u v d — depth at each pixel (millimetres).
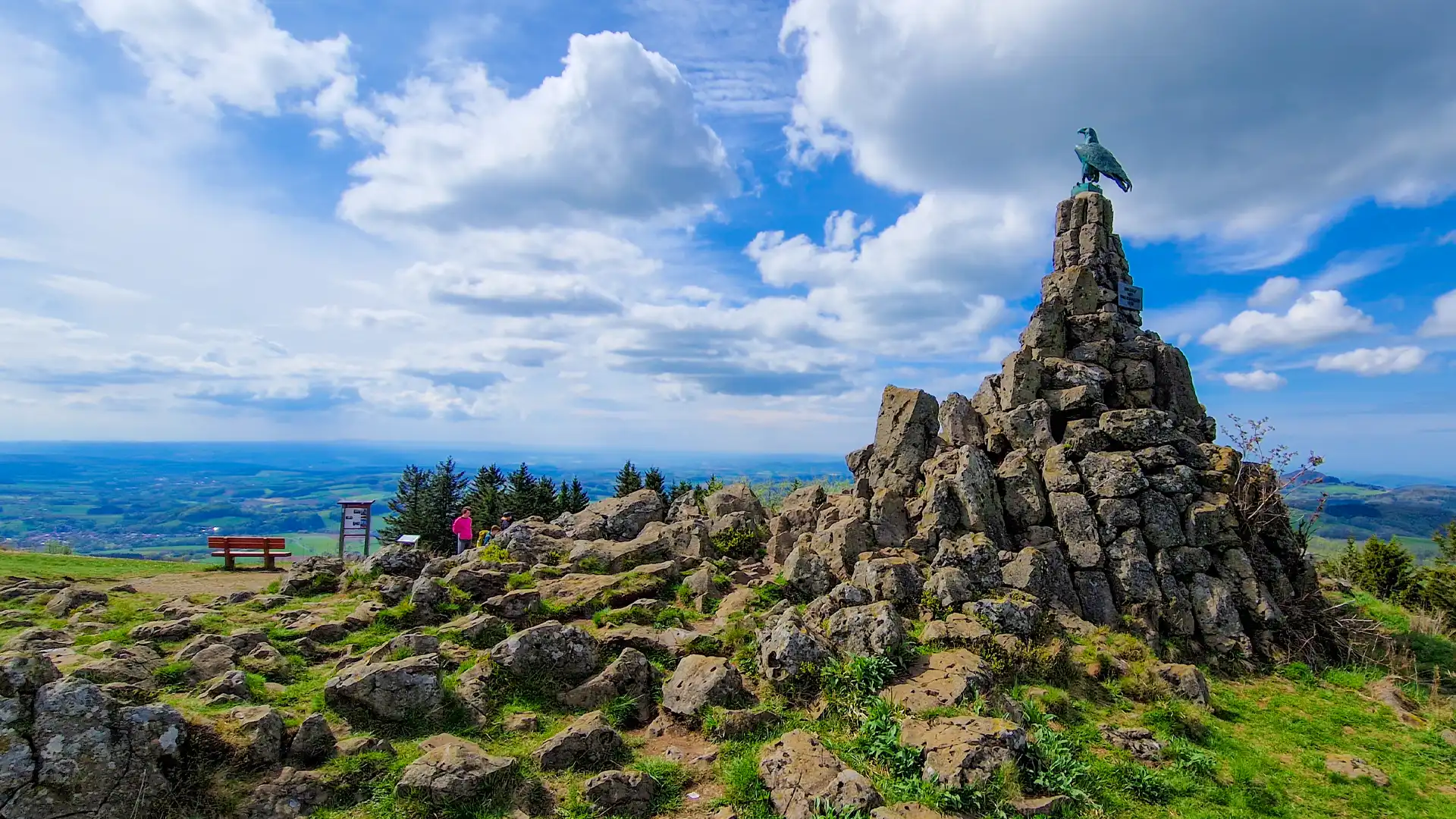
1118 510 21828
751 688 14906
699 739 13234
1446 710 17562
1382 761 14734
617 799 10789
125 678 11906
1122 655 18156
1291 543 23438
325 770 10453
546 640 14438
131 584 24375
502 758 11008
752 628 17359
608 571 23172
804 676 14750
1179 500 22156
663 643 16453
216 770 9805
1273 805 12570
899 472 26188
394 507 59188
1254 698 18031
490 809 10180
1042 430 24469
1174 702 16031
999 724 12242
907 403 27250
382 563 23703
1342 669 20031
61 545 34000
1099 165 29578
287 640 16062
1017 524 22891
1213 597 20547
